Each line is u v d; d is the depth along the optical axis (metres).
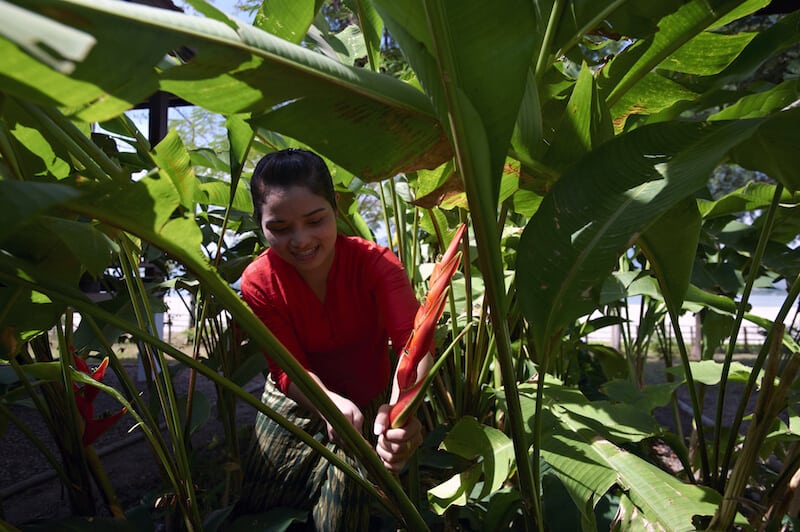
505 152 0.86
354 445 0.99
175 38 0.67
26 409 3.67
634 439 1.29
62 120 0.92
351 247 1.33
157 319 5.36
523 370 1.94
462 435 1.28
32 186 0.53
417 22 0.83
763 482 1.95
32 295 1.05
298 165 1.11
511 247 2.08
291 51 0.82
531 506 0.98
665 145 0.95
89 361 2.07
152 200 0.72
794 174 1.00
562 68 1.88
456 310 1.95
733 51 1.58
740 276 2.02
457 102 0.77
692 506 1.02
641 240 1.22
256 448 1.57
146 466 2.61
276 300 1.35
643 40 1.41
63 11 0.57
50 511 2.10
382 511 1.66
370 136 0.96
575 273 0.92
